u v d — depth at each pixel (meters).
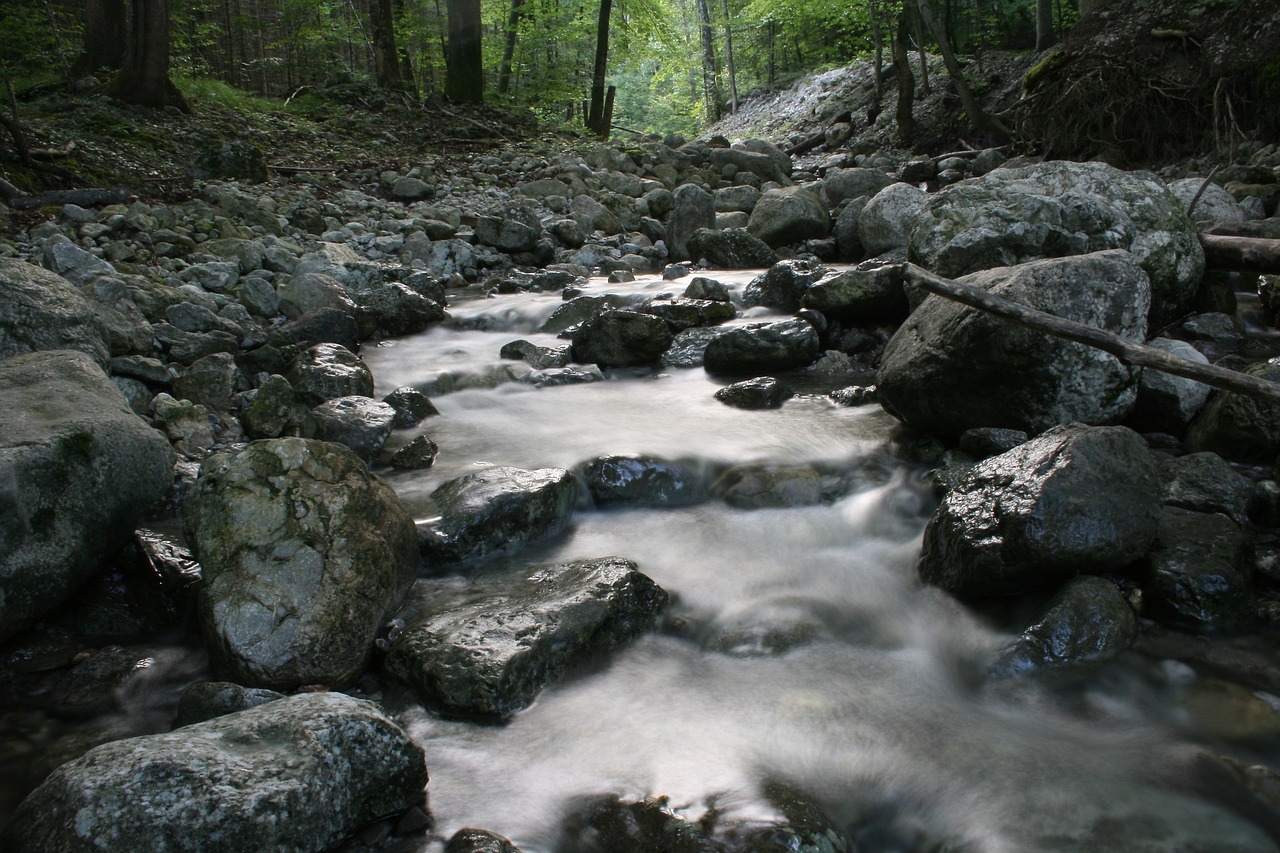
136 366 5.25
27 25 14.93
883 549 3.98
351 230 10.95
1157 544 3.41
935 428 4.73
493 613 3.12
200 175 11.79
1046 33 20.06
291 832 2.14
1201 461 3.93
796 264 7.84
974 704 2.94
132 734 2.80
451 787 2.54
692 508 4.42
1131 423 4.66
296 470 3.26
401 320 7.96
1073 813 2.43
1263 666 2.98
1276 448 4.05
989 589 3.32
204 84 16.52
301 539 3.10
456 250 10.49
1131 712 2.83
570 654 3.04
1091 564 3.22
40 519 3.18
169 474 3.89
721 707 2.92
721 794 2.48
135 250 7.89
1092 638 3.04
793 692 3.00
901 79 20.12
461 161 16.03
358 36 22.66
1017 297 4.30
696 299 7.58
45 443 3.25
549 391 6.38
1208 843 2.30
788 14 28.41
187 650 3.26
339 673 2.94
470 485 4.11
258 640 2.89
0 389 3.64
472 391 6.37
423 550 3.73
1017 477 3.38
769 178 17.66
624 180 15.15
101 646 3.31
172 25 18.92
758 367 6.52
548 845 2.33
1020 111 16.28
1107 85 14.50
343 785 2.29
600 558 3.65
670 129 44.47
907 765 2.64
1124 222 5.90
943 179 15.37
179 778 2.10
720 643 3.29
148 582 3.48
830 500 4.40
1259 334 6.02
